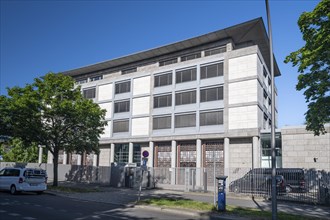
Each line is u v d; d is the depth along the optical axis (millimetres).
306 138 32531
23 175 20453
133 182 30094
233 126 38250
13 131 24828
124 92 50844
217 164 39375
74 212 12984
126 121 49688
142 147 47406
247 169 29641
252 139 36875
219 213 13609
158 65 49625
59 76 26312
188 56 46688
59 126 25656
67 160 55969
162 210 14812
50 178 43688
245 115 37594
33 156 62719
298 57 16484
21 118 24297
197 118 41469
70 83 26109
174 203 16500
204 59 42250
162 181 33188
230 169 31578
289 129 33719
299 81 16422
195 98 42375
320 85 15359
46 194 21484
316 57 14969
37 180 20938
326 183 19500
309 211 15508
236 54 39594
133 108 48938
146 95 47562
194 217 13000
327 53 14672
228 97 39281
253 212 14016
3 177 21391
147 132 46469
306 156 32281
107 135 51750
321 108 15867
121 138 49344
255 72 37750
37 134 25000
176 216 13125
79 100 26156
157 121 45750
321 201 18828
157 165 45000
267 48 46469
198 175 31172
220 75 40594
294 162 32812
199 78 42250
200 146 40656
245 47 41531
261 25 39750
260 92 39344
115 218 11844
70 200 18078
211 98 40875
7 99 24703
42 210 13156
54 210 13320
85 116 25672
